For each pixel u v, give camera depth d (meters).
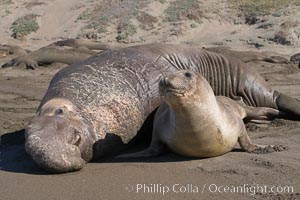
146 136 11.67
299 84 21.22
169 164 9.91
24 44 48.50
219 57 13.20
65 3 54.34
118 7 51.44
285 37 41.34
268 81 22.30
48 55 29.28
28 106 17.19
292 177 8.75
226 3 49.84
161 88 9.25
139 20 48.19
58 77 11.34
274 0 48.78
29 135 9.65
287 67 27.55
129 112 11.07
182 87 9.06
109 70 11.34
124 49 12.12
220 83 13.12
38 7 54.34
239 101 12.98
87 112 10.48
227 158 10.09
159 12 49.38
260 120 13.04
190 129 9.56
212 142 9.83
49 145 9.44
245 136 10.60
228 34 44.91
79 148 10.00
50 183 8.98
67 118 10.05
